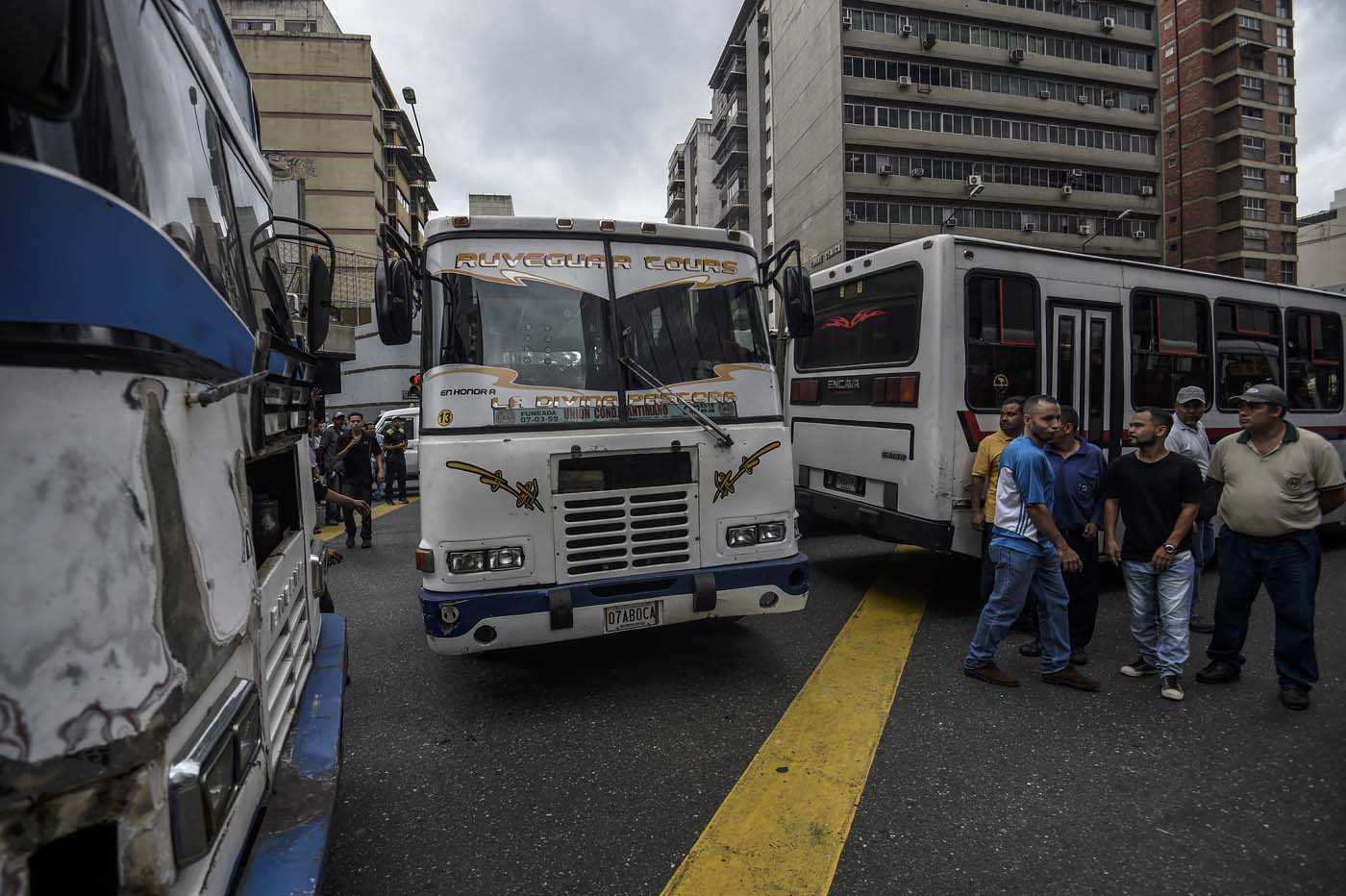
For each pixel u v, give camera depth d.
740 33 54.22
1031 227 41.62
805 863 2.66
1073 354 6.31
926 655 4.88
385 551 9.14
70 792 1.02
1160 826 2.88
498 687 4.43
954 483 5.71
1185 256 56.09
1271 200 54.22
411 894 2.54
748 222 53.72
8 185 1.01
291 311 4.00
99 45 1.29
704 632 5.40
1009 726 3.79
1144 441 4.28
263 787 1.84
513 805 3.11
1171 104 57.25
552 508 3.90
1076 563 4.11
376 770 3.44
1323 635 5.30
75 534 1.05
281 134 44.28
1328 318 8.45
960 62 39.91
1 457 1.00
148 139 1.50
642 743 3.66
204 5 2.35
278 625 2.24
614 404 4.10
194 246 1.75
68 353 1.06
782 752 3.53
